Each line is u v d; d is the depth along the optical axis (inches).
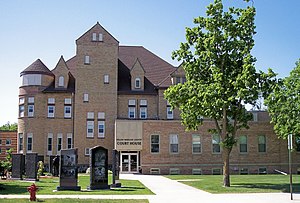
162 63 2544.3
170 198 886.4
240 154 2005.4
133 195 940.6
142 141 1963.6
